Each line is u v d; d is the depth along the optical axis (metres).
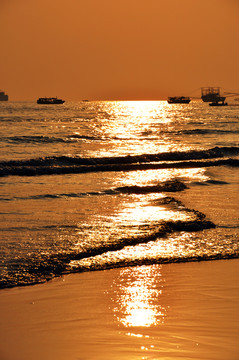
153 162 76.38
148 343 14.81
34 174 63.06
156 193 47.16
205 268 23.88
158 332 15.77
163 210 38.09
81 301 19.03
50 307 18.31
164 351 14.19
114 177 61.19
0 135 122.75
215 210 38.59
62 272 22.89
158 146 105.12
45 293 20.00
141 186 49.97
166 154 84.50
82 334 15.61
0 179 58.03
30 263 23.80
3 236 29.09
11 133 131.25
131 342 14.89
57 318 17.16
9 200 42.78
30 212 37.19
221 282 21.62
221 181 56.62
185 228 32.03
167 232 31.02
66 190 49.09
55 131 143.62
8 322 16.72
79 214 36.53
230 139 124.06
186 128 166.75
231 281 21.80
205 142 115.81
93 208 39.19
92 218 35.00
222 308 18.22
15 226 31.95
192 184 53.94
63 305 18.58
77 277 22.25
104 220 34.28
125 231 30.69
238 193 47.66
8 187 51.22
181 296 19.64
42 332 15.80
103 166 69.81
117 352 14.12
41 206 39.94
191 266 24.22
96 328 16.14
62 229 31.22
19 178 59.31
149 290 20.50
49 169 65.25
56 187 51.47
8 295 19.66
